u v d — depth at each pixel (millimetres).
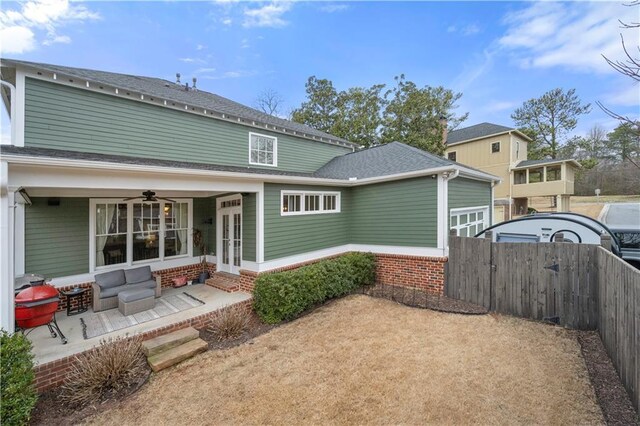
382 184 9633
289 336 5910
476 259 7473
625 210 21609
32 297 4531
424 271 8617
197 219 9477
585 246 5961
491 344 5367
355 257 9039
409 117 23672
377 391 4051
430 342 5488
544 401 3736
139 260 8133
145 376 4480
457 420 3451
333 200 10062
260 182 7684
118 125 7609
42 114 6508
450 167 8008
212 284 8430
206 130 9453
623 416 3326
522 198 23844
